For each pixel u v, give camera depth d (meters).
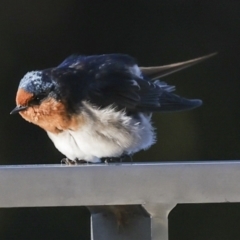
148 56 12.18
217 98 12.23
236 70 12.30
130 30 12.10
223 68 12.27
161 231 4.43
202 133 12.05
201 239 11.38
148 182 4.40
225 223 11.35
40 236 11.10
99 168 4.39
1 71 11.55
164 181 4.40
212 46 12.29
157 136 11.92
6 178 4.33
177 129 11.98
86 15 11.90
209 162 4.44
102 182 4.39
